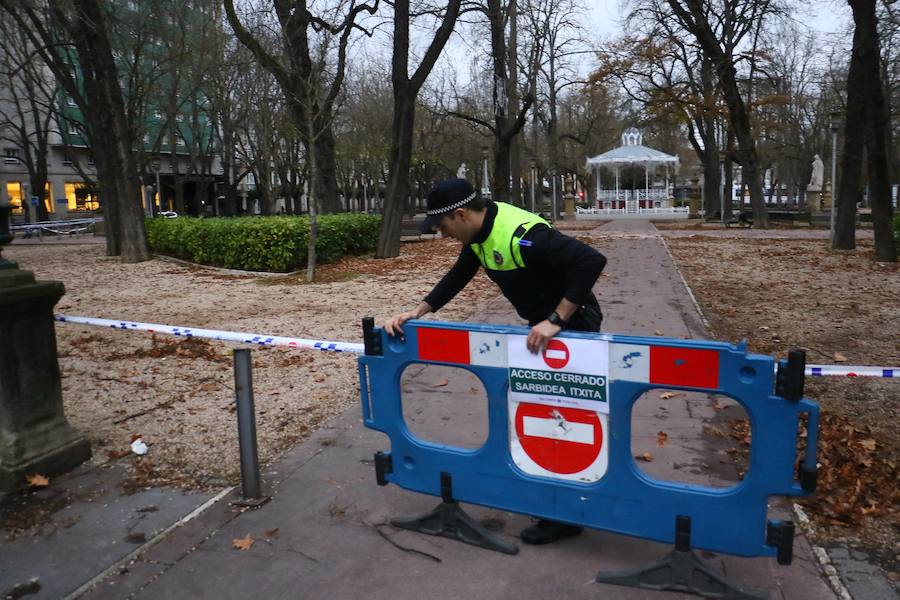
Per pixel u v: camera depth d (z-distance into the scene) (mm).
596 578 2725
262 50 15961
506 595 2656
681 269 13188
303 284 12266
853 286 10516
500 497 2918
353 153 41188
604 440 2645
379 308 9336
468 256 3139
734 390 2363
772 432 2342
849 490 3467
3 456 3738
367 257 16938
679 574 2600
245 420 3457
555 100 40312
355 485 3674
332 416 4855
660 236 22656
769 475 2385
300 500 3514
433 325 2896
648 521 2635
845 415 4629
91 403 5301
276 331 7922
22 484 3717
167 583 2811
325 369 6168
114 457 4168
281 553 3012
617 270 12719
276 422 4777
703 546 2551
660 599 2582
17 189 46844
